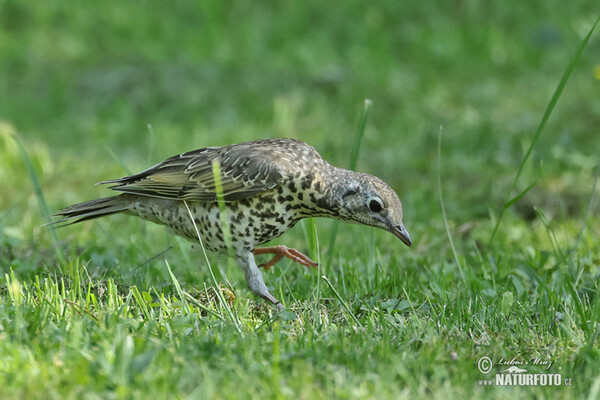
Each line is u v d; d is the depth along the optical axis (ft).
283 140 34.50
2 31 84.07
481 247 41.96
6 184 52.03
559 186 50.21
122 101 69.56
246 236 32.94
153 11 86.48
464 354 26.14
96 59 78.38
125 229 44.78
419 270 38.04
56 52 79.71
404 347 26.37
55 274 33.76
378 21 83.20
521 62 76.18
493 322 29.78
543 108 65.00
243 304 31.68
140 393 22.11
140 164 57.52
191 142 61.77
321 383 23.65
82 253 38.19
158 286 33.37
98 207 34.73
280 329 28.32
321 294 32.76
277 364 23.66
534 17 83.05
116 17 85.51
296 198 32.94
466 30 80.94
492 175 53.31
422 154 58.49
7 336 25.11
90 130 65.46
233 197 32.40
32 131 65.72
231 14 85.51
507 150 56.75
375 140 61.26
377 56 76.02
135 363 23.17
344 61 77.25
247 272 32.78
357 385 23.45
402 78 72.79
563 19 82.07
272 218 32.96
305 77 73.31
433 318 29.96
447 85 71.97
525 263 35.83
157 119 67.21
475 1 84.07
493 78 73.67
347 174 33.37
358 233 43.01
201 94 70.23
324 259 39.24
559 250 35.83
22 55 78.54
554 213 47.67
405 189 52.75
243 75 73.41
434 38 79.92
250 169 32.50
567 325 28.63
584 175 51.47
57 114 69.00
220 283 34.12
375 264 36.63
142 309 29.60
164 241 43.21
